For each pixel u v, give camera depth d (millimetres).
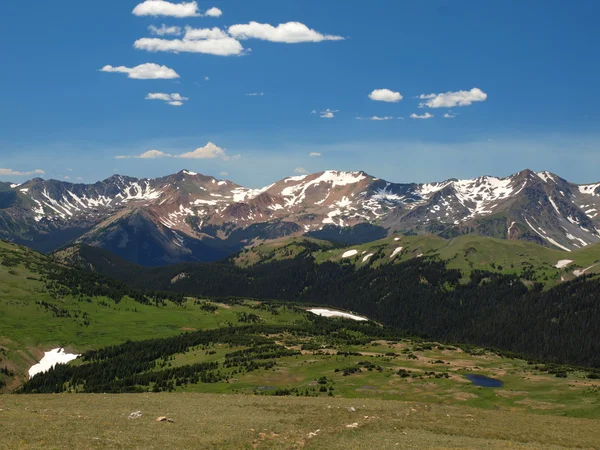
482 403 133500
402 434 78500
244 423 78500
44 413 76938
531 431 88875
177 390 159625
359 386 154750
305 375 172375
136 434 65812
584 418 111000
